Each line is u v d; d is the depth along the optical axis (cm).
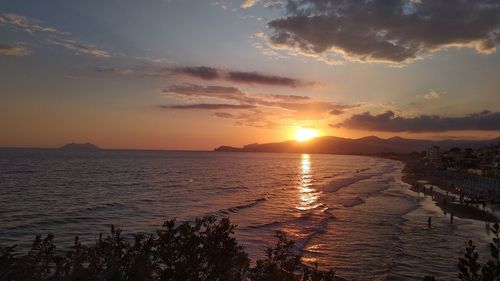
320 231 3791
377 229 3953
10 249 718
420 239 3538
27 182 7825
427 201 6606
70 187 7300
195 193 7100
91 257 735
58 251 2808
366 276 2473
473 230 4050
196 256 699
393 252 3052
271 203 6009
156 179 9731
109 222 4125
